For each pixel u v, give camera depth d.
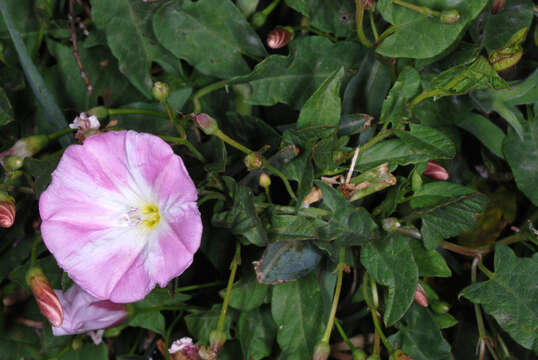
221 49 0.17
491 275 0.16
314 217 0.15
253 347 0.17
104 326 0.17
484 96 0.16
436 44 0.16
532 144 0.17
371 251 0.16
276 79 0.17
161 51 0.17
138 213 0.15
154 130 0.17
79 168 0.15
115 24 0.17
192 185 0.14
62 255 0.15
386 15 0.16
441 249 0.17
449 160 0.17
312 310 0.16
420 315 0.16
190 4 0.17
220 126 0.17
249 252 0.16
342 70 0.15
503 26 0.17
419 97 0.16
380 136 0.16
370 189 0.15
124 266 0.15
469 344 0.17
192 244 0.14
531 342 0.16
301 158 0.15
